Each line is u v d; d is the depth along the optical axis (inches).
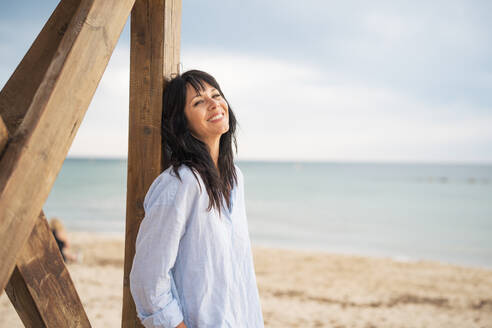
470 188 1605.6
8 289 38.3
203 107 50.8
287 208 1015.6
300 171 3221.0
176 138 49.1
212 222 44.7
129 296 53.9
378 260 384.5
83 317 42.4
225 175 54.1
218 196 46.8
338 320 204.1
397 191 1469.0
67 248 301.7
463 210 994.7
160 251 41.4
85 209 910.4
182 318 42.6
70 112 32.4
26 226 29.1
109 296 217.2
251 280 50.6
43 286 38.3
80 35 32.7
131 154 52.6
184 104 50.6
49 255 39.0
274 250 444.8
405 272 331.3
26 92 33.9
